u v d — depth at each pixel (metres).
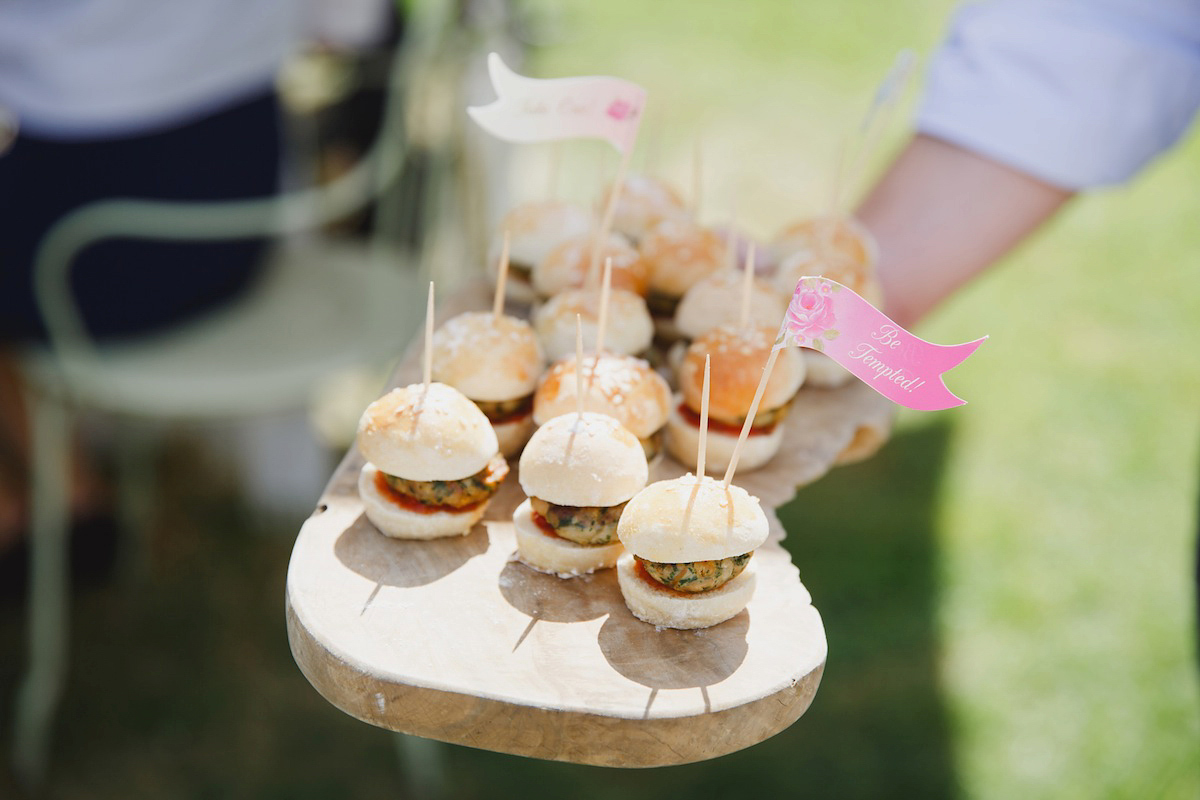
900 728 3.72
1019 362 5.56
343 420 5.09
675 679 1.75
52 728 3.68
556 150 2.91
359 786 3.56
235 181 3.60
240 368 3.38
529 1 9.62
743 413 2.26
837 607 4.16
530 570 2.01
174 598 4.23
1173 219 6.87
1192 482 4.79
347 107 4.89
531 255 2.82
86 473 4.22
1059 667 3.94
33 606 4.09
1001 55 2.93
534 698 1.69
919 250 3.01
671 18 9.77
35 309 3.29
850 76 8.79
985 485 4.78
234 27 3.47
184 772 3.57
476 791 3.57
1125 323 5.89
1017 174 2.98
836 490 4.75
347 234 4.87
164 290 3.45
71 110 3.24
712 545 1.82
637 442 2.07
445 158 4.22
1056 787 3.52
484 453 2.05
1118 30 2.79
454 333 2.33
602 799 3.54
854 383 2.72
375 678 1.73
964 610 4.16
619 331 2.45
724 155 7.48
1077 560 4.39
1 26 3.16
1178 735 3.69
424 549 2.04
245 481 4.68
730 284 2.53
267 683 3.92
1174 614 4.14
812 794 3.52
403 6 5.26
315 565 1.96
